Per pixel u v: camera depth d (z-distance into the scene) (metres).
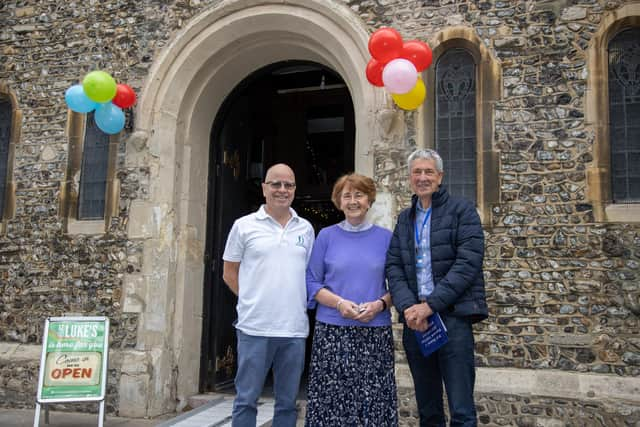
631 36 3.78
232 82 5.02
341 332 2.35
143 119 4.55
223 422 3.76
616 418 3.36
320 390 2.33
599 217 3.60
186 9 4.64
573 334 3.54
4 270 4.80
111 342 4.39
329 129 7.07
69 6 4.98
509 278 3.70
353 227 2.53
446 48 4.08
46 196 4.82
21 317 4.69
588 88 3.74
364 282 2.40
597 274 3.56
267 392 4.75
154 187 4.49
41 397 3.58
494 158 3.84
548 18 3.87
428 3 4.10
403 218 2.57
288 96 6.82
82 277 4.58
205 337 4.73
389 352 2.38
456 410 2.33
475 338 3.70
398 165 3.99
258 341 2.49
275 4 4.40
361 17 4.21
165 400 4.29
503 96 3.88
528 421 3.50
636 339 3.44
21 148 4.95
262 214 2.62
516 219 3.75
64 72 4.92
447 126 4.04
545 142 3.77
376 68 3.54
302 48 4.68
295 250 2.57
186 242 4.55
